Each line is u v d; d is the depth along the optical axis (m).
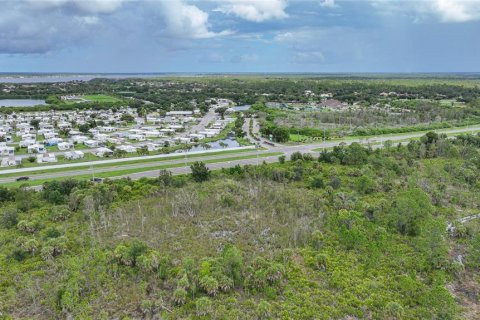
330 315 43.72
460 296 48.59
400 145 119.62
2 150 126.75
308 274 51.75
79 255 56.38
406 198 65.25
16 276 51.53
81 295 47.31
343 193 75.12
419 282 49.69
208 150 127.94
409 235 62.38
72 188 80.06
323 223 65.56
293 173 90.81
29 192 78.69
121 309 45.16
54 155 121.88
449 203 76.38
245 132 165.50
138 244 55.09
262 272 48.81
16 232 63.75
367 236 60.19
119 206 74.12
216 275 48.47
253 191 80.81
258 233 63.09
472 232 62.38
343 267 52.88
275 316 43.59
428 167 95.56
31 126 179.50
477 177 91.06
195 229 64.00
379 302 45.53
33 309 45.50
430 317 42.84
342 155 107.12
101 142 145.25
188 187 84.50
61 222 67.81
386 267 53.03
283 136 142.38
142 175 97.19
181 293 45.41
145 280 50.31
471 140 126.56
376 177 91.50
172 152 127.81
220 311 44.06
